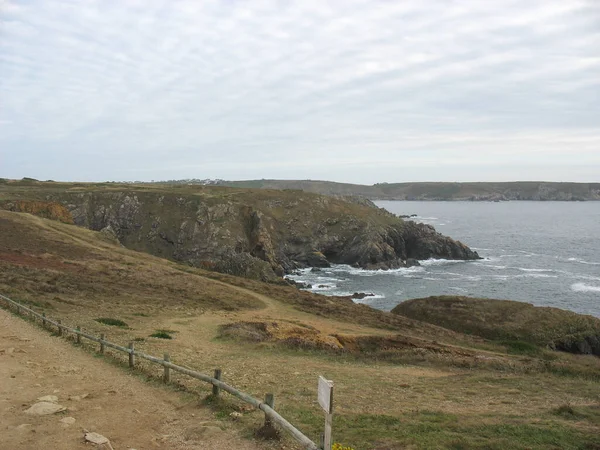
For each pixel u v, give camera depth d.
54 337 17.91
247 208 112.56
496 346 35.31
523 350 34.66
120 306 31.52
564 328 40.56
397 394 14.23
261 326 29.42
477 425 9.89
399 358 22.98
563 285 75.44
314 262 103.94
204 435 8.23
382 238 106.50
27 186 119.88
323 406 6.28
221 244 101.31
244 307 41.09
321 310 43.97
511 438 8.88
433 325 41.69
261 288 54.19
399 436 8.60
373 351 25.78
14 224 64.06
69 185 128.12
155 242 104.94
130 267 50.88
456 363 22.61
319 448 6.38
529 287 74.25
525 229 172.00
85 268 45.38
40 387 10.84
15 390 10.44
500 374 20.09
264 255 99.19
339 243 109.56
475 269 93.12
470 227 180.50
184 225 106.38
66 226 74.50
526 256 109.31
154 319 28.59
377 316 43.00
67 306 27.89
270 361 19.00
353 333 31.52
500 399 14.16
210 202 111.44
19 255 46.25
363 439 8.38
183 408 9.88
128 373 13.03
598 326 40.88
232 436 8.23
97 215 108.75
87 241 65.62
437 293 71.75
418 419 10.45
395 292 73.06
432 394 14.56
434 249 107.69
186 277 51.12
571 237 146.12
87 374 12.61
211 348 21.08
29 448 7.40
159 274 49.78
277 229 112.12
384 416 10.48
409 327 39.31
